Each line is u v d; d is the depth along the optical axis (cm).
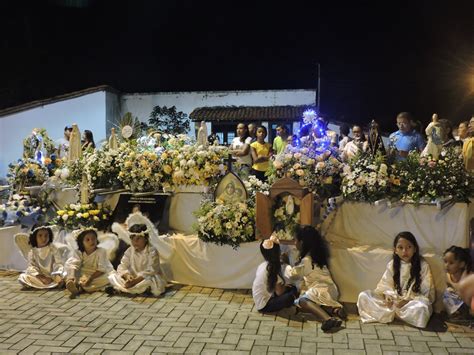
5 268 748
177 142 763
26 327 521
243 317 546
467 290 216
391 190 613
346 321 535
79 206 722
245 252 634
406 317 520
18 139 1507
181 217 727
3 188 867
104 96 1559
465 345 470
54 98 1520
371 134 662
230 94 1722
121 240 697
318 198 645
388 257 577
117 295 623
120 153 780
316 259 567
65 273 655
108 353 459
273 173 689
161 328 516
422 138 715
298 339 487
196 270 659
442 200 584
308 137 696
